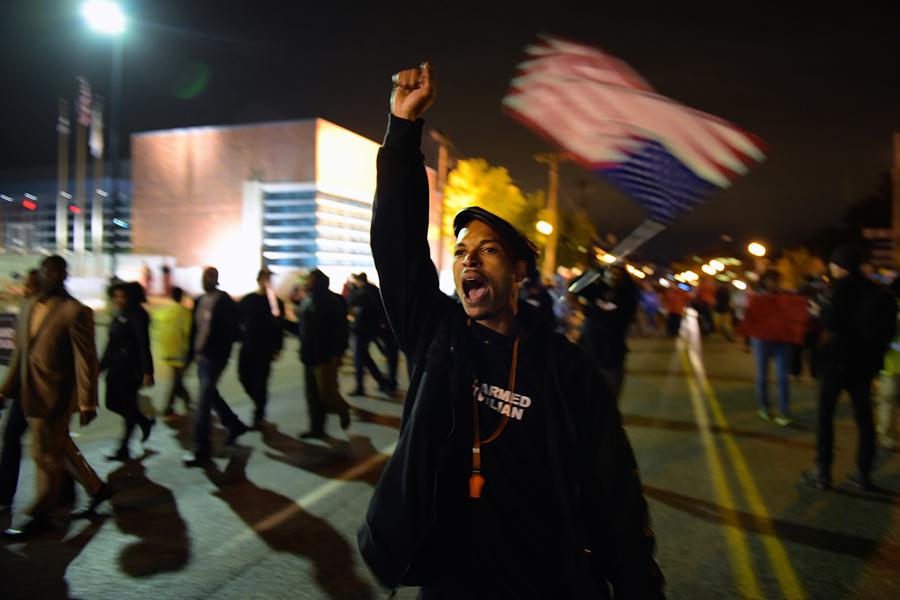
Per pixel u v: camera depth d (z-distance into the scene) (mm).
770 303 7965
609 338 6293
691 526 4711
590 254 3549
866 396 5465
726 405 9203
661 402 9422
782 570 4023
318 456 6363
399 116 1766
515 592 1578
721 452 6695
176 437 7023
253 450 6570
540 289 9000
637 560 1606
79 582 3781
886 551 4293
